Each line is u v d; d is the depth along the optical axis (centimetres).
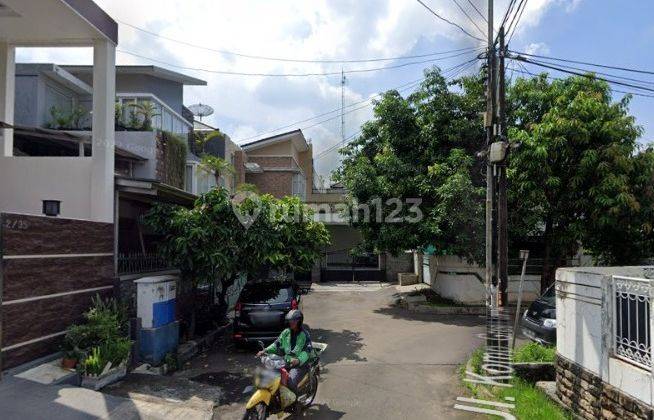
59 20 882
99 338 690
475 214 1385
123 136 1270
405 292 1942
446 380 779
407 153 1602
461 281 1566
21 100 1289
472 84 1562
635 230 1340
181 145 1468
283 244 1068
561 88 1451
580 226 1348
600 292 537
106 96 929
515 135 1350
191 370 831
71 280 738
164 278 853
